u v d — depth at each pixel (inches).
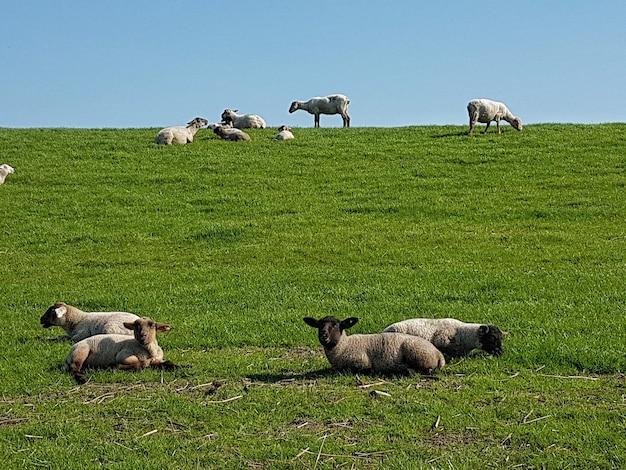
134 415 380.8
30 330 595.8
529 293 664.4
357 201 1146.7
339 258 853.8
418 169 1332.4
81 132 1761.8
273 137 1675.7
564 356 463.2
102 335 470.6
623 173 1259.8
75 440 349.1
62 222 1067.3
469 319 570.3
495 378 430.6
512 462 318.0
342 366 442.0
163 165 1389.0
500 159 1380.4
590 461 315.6
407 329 476.4
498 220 1023.6
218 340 540.4
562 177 1247.5
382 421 366.6
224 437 349.1
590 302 619.2
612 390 407.5
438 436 346.9
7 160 1430.9
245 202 1156.5
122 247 943.0
